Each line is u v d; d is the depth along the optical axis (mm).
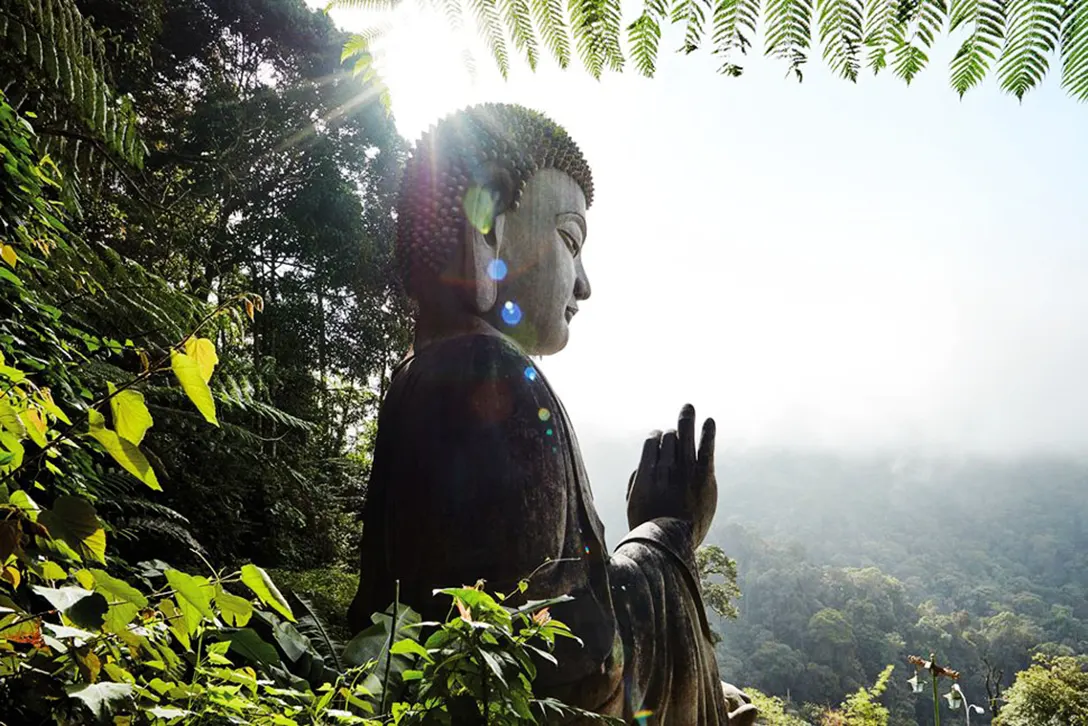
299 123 12781
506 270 3387
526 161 3381
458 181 3283
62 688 1226
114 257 4004
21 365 2742
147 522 4195
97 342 3086
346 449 13703
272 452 8266
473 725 1923
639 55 1208
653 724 2922
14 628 1245
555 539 2732
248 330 9484
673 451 3811
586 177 3717
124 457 1265
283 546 8297
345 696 1825
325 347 12938
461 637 1789
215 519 6852
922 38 1049
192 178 10867
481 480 2693
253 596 2457
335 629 5512
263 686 1728
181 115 11859
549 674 2523
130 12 8508
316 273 12383
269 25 13172
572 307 3686
